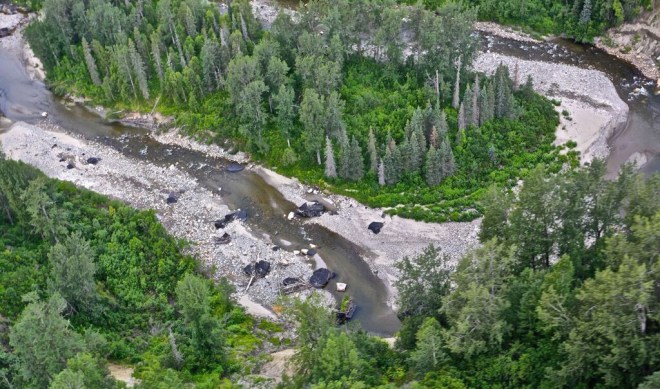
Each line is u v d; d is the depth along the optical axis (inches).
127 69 5290.4
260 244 4146.2
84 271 3228.3
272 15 6353.3
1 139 5265.8
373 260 3971.5
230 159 4909.0
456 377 2447.1
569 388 2258.9
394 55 4867.1
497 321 2442.2
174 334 3203.7
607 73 5438.0
